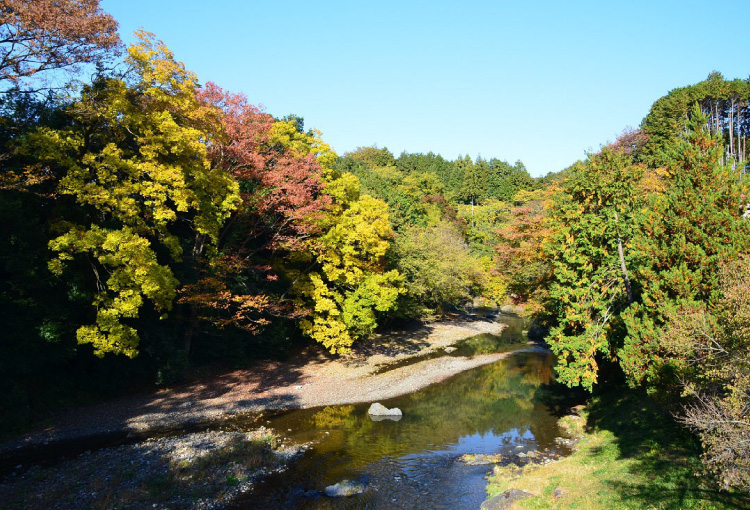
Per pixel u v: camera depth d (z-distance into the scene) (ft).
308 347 113.70
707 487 33.65
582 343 56.70
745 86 187.83
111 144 59.31
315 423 66.95
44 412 60.03
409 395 84.12
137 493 41.68
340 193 99.76
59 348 60.64
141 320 73.20
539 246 83.20
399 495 45.16
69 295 60.80
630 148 181.16
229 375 88.07
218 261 76.54
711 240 44.14
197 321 82.07
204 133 71.61
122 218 59.98
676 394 43.11
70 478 43.93
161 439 55.83
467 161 415.23
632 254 55.26
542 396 84.38
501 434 64.85
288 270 99.25
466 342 137.39
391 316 132.87
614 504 35.45
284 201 85.92
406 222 171.73
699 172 47.91
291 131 98.94
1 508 37.32
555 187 91.45
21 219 56.29
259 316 96.07
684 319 35.12
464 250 171.63
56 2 49.65
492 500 42.11
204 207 71.10
